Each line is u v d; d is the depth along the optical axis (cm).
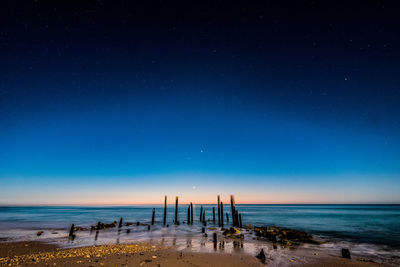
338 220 4319
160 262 1097
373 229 2906
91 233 2405
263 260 1218
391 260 1355
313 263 1202
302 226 3284
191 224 3528
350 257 1341
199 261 1148
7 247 1538
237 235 2123
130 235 2262
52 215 5878
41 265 1004
